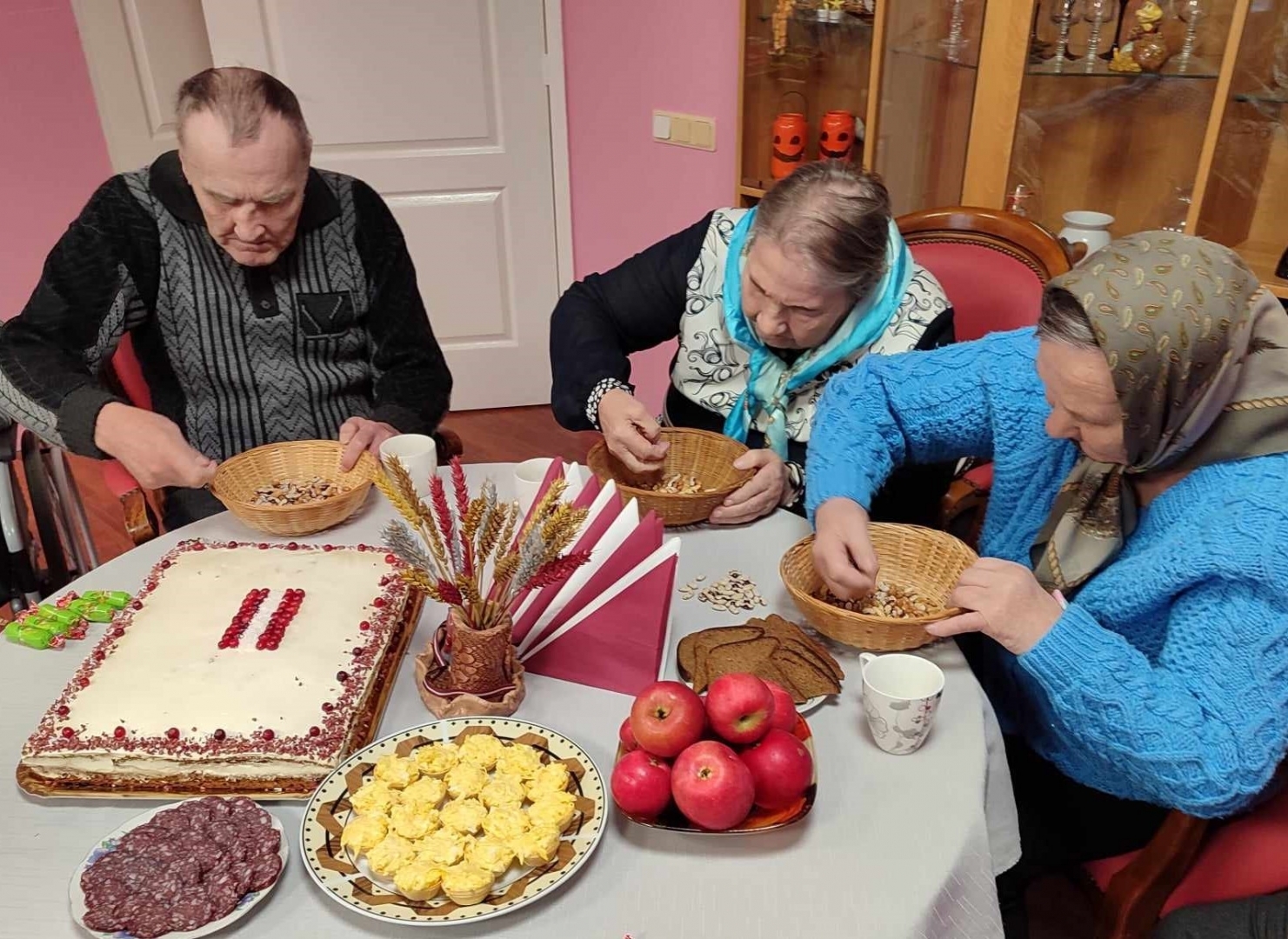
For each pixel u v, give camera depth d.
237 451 1.72
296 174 1.47
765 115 2.59
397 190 3.10
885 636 1.06
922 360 1.34
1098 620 1.06
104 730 0.92
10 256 3.38
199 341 1.66
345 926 0.77
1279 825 1.07
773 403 1.59
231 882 0.78
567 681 1.06
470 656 0.98
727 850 0.84
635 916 0.78
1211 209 1.85
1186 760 0.88
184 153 1.43
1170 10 1.83
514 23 2.96
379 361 1.78
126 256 1.58
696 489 1.48
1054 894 1.66
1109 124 1.97
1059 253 1.67
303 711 0.94
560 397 1.58
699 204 2.89
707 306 1.66
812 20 2.37
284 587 1.13
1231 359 0.92
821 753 0.95
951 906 0.81
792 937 0.76
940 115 2.19
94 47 2.97
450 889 0.75
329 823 0.84
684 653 1.06
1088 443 1.01
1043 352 1.00
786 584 1.12
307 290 1.68
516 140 3.11
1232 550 0.91
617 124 3.04
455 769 0.89
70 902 0.79
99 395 1.44
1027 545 1.29
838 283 1.34
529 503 1.23
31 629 1.11
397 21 2.87
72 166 3.31
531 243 3.27
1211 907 1.02
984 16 1.98
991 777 1.01
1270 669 0.89
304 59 2.87
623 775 0.83
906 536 1.24
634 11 2.83
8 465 1.52
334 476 1.46
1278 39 1.75
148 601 1.10
